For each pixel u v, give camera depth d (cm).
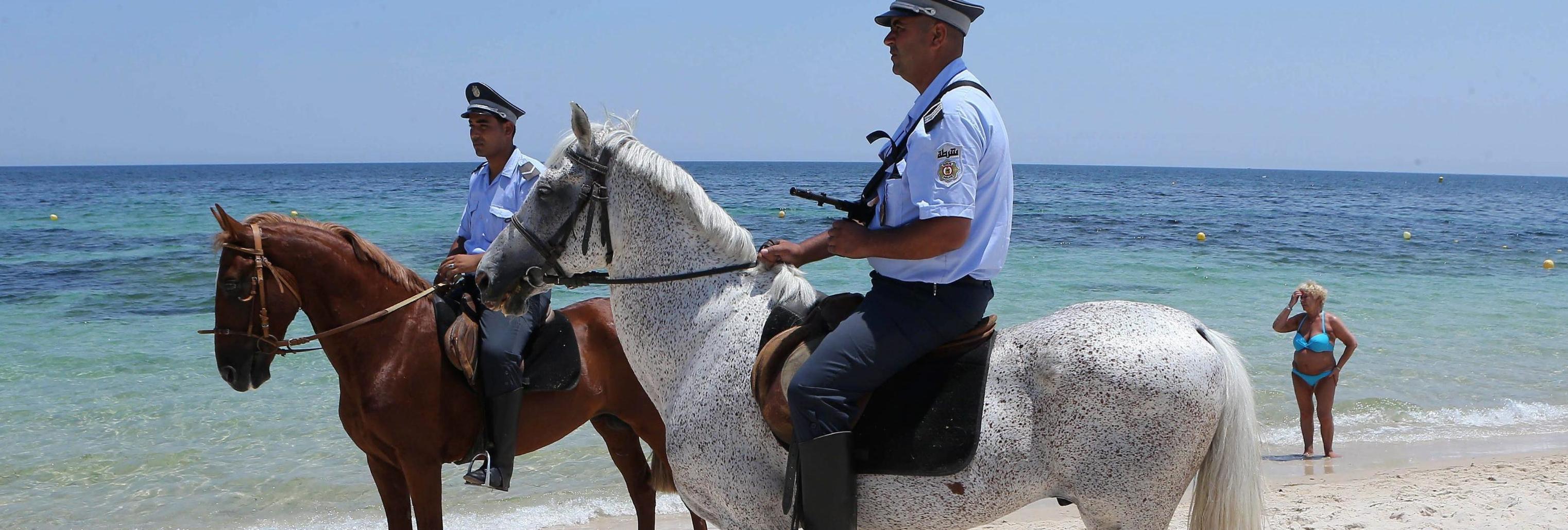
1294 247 2627
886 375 287
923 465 282
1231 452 283
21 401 841
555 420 458
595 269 334
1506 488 620
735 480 306
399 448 429
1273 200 6594
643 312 328
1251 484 282
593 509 630
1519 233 3466
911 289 284
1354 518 572
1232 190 9325
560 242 322
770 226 3116
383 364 424
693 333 320
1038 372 282
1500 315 1424
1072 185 9600
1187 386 273
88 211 3756
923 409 284
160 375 936
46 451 718
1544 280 1916
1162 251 2408
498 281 327
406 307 432
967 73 291
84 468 685
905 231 274
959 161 269
